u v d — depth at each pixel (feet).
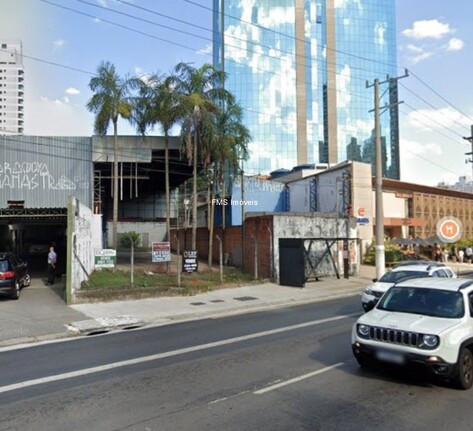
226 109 93.76
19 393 23.59
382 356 24.02
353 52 256.11
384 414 19.67
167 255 68.90
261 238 87.25
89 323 44.96
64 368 28.76
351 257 101.04
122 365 29.04
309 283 83.87
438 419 19.12
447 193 182.70
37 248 132.98
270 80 253.03
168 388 23.76
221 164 95.25
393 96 120.88
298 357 30.04
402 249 136.77
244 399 21.77
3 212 90.84
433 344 22.67
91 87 91.09
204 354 31.58
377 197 89.81
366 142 254.88
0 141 101.04
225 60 249.55
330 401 21.35
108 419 19.49
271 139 251.39
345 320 45.73
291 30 253.65
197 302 59.26
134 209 172.86
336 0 257.96
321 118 254.06
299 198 150.00
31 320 46.37
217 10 255.29
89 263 75.72
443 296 26.53
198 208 164.25
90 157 102.83
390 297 27.99
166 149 94.73
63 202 101.71
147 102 91.61
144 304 56.80
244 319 47.98
